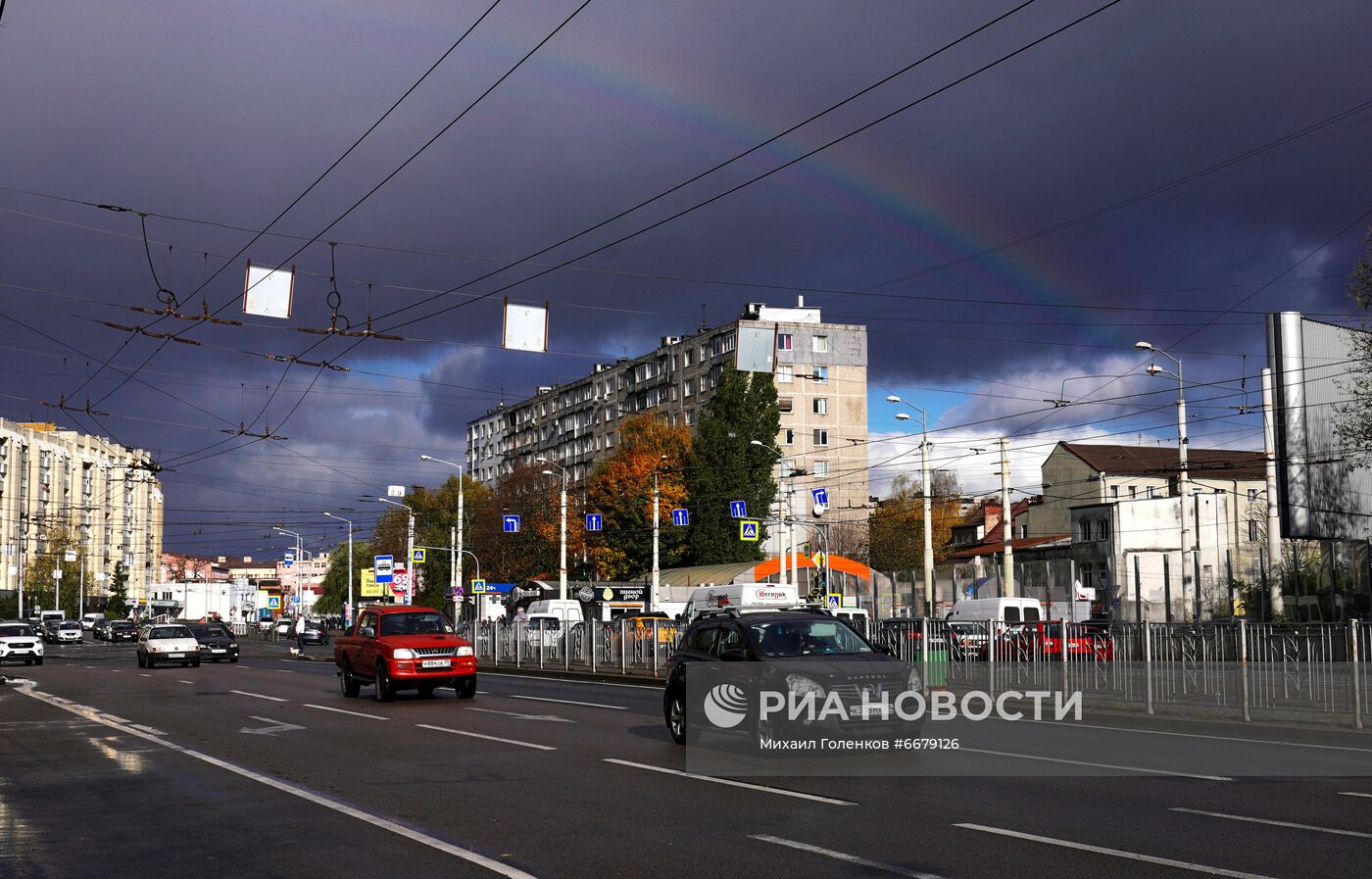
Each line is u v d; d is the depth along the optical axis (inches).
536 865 340.8
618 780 510.0
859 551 3469.5
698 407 4072.3
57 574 4562.0
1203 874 317.7
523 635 1765.5
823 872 325.7
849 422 3887.8
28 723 831.7
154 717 869.8
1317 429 1988.2
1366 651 732.0
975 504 4434.1
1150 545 2677.2
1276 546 1908.2
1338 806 430.0
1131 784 486.6
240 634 4800.7
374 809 441.1
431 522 4362.7
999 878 315.3
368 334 1072.8
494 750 629.9
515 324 962.1
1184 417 1793.8
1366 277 1669.5
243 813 437.7
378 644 1035.3
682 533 3142.2
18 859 358.6
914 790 472.4
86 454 5388.8
